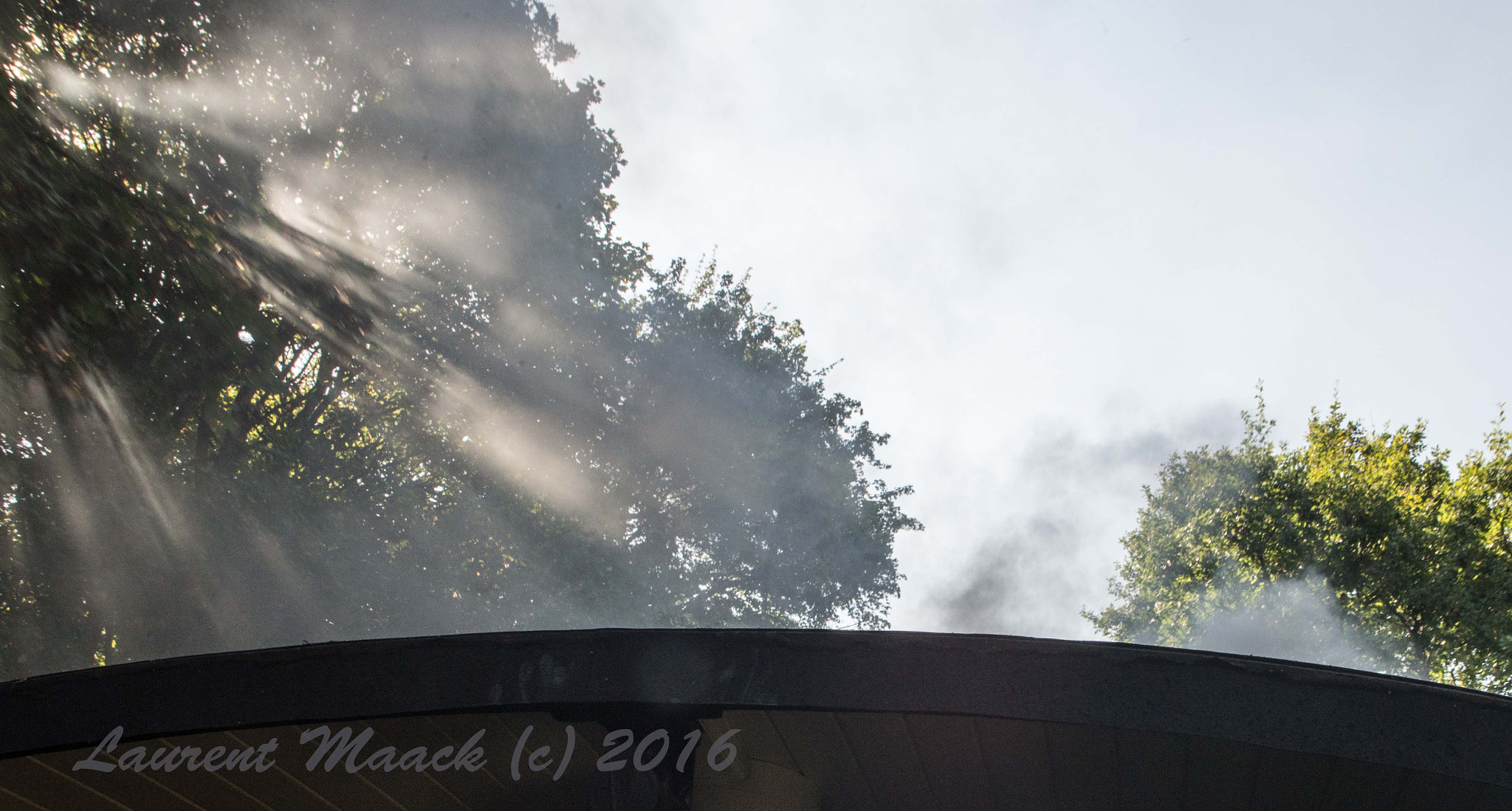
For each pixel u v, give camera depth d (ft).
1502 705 9.04
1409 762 9.05
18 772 13.04
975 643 10.27
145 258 26.55
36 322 24.25
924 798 14.69
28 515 42.57
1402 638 68.80
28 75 29.40
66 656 44.73
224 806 14.52
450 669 11.08
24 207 22.35
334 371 59.31
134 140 34.12
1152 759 12.54
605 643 11.03
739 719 13.20
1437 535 70.59
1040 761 13.19
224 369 36.58
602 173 71.72
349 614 59.67
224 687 11.21
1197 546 90.89
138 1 42.37
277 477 53.36
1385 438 79.87
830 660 10.53
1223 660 9.68
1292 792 12.69
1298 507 78.79
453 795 15.52
